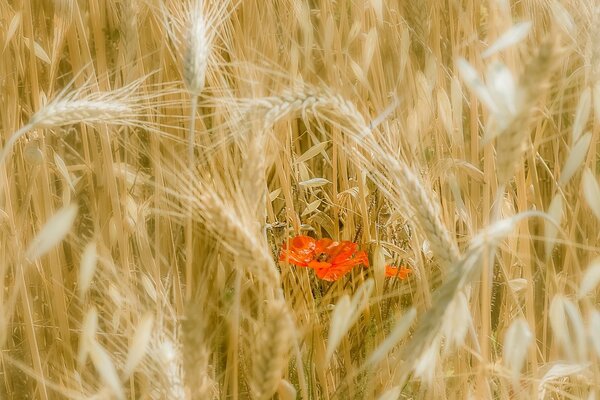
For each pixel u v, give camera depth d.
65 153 2.13
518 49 1.99
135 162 2.08
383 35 2.14
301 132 2.23
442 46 2.17
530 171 2.07
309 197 2.19
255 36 2.11
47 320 2.03
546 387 1.84
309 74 2.09
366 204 2.12
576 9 1.94
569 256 1.96
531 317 1.91
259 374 1.70
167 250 2.03
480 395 1.76
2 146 2.06
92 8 2.06
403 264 2.10
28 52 2.10
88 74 2.05
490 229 1.68
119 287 1.93
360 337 2.02
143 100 2.02
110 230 2.00
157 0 2.02
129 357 1.72
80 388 1.88
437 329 1.68
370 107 2.07
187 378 1.72
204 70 1.80
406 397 1.90
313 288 2.09
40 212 2.03
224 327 1.95
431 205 1.77
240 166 1.95
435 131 2.01
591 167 2.03
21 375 1.99
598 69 1.88
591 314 1.75
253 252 1.72
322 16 2.15
